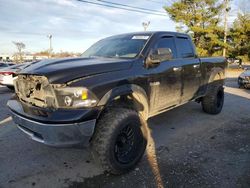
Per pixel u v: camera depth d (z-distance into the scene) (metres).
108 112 2.93
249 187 2.73
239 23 30.16
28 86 2.89
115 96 2.88
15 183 2.86
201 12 27.94
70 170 3.16
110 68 3.01
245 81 11.05
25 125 2.84
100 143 2.78
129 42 3.90
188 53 4.76
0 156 3.55
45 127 2.55
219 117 5.62
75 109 2.56
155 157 3.50
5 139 4.21
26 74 2.83
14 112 3.05
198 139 4.21
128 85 3.11
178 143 4.03
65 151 3.72
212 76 5.47
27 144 3.98
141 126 3.21
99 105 2.70
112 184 2.83
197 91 5.02
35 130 2.70
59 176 3.02
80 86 2.58
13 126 4.94
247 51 30.09
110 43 4.16
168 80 3.94
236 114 5.91
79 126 2.55
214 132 4.57
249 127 4.85
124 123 2.91
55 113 2.54
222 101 6.05
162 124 5.09
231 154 3.58
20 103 3.11
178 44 4.48
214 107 5.66
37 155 3.59
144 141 3.27
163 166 3.23
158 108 3.90
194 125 5.01
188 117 5.61
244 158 3.44
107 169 2.88
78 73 2.69
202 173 3.04
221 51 29.30
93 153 2.88
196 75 4.83
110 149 2.80
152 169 3.16
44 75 2.61
